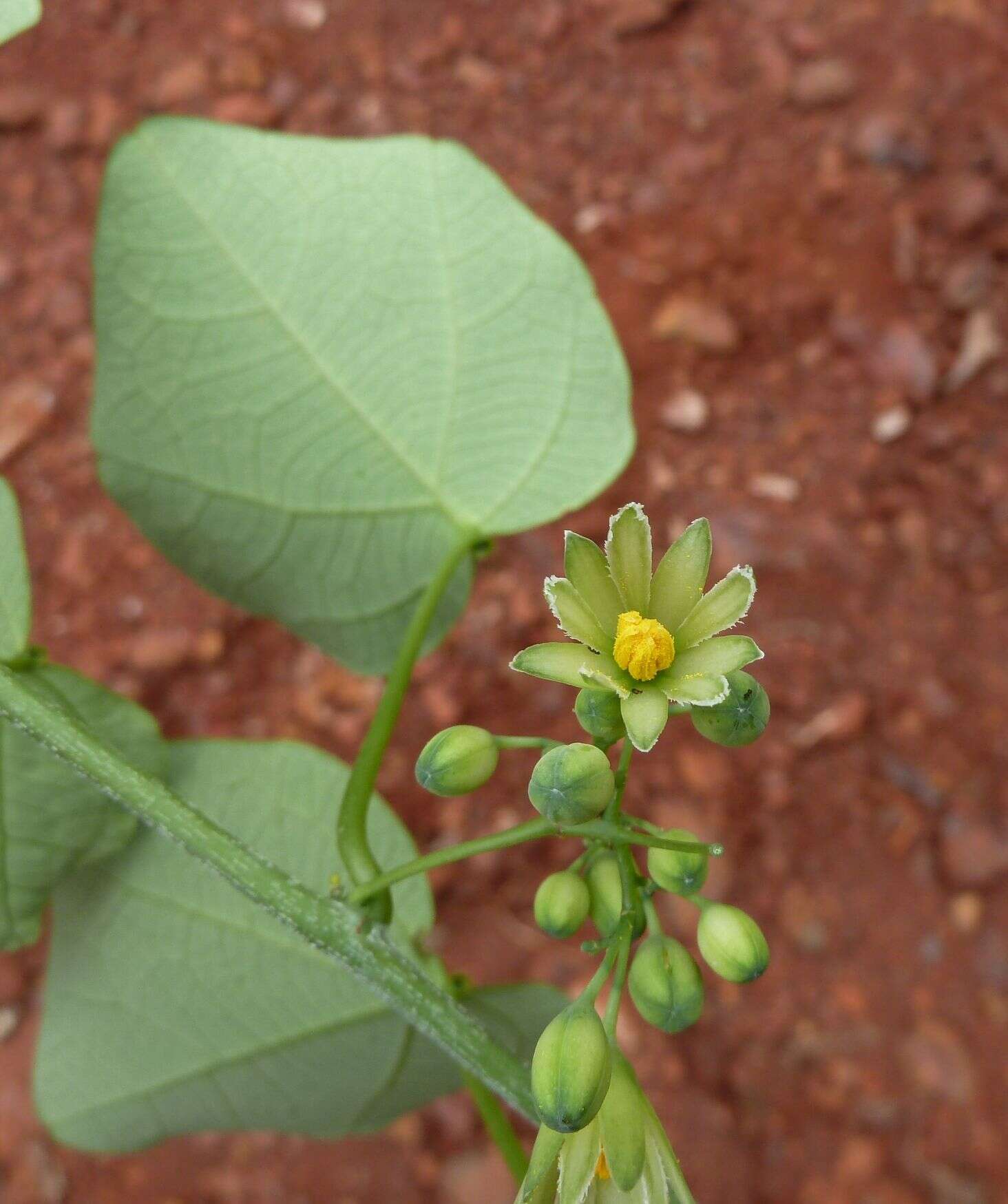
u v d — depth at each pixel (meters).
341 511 0.33
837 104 0.70
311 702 0.60
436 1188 0.54
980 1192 0.53
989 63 0.70
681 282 0.66
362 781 0.30
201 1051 0.33
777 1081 0.55
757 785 0.58
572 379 0.32
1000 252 0.66
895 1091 0.55
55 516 0.63
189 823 0.29
